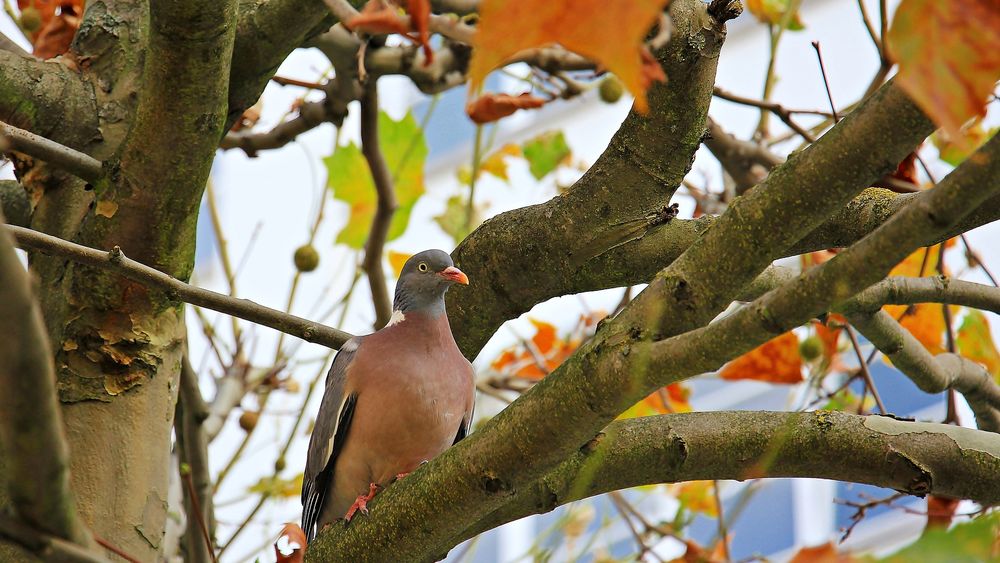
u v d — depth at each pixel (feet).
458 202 50.34
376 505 24.23
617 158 29.40
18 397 13.93
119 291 27.12
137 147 26.50
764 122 41.93
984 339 39.47
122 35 31.19
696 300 20.70
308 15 29.04
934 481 24.27
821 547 10.02
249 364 42.93
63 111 29.76
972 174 15.21
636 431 24.57
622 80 8.18
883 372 64.59
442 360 33.73
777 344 37.65
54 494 14.94
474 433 22.89
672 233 30.32
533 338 45.37
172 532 38.42
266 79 30.73
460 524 23.22
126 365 27.25
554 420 21.27
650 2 7.96
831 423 24.49
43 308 27.81
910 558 8.43
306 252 41.39
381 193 34.12
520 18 8.15
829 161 19.19
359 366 33.81
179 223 27.25
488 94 15.30
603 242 30.22
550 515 68.39
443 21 12.44
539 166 49.55
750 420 24.71
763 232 20.01
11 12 37.88
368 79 34.12
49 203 29.22
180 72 25.40
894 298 29.86
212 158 26.89
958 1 7.99
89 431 26.68
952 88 8.05
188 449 29.81
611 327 21.03
